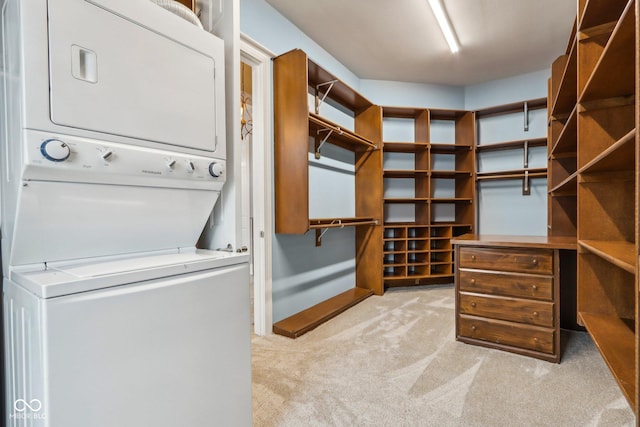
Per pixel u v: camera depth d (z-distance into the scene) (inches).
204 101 44.1
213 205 47.9
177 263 37.6
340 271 131.4
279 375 69.8
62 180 31.7
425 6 95.8
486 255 82.7
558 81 98.3
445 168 159.3
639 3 27.7
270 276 95.3
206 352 39.6
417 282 150.9
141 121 36.8
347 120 136.8
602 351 42.1
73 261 36.2
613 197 55.1
